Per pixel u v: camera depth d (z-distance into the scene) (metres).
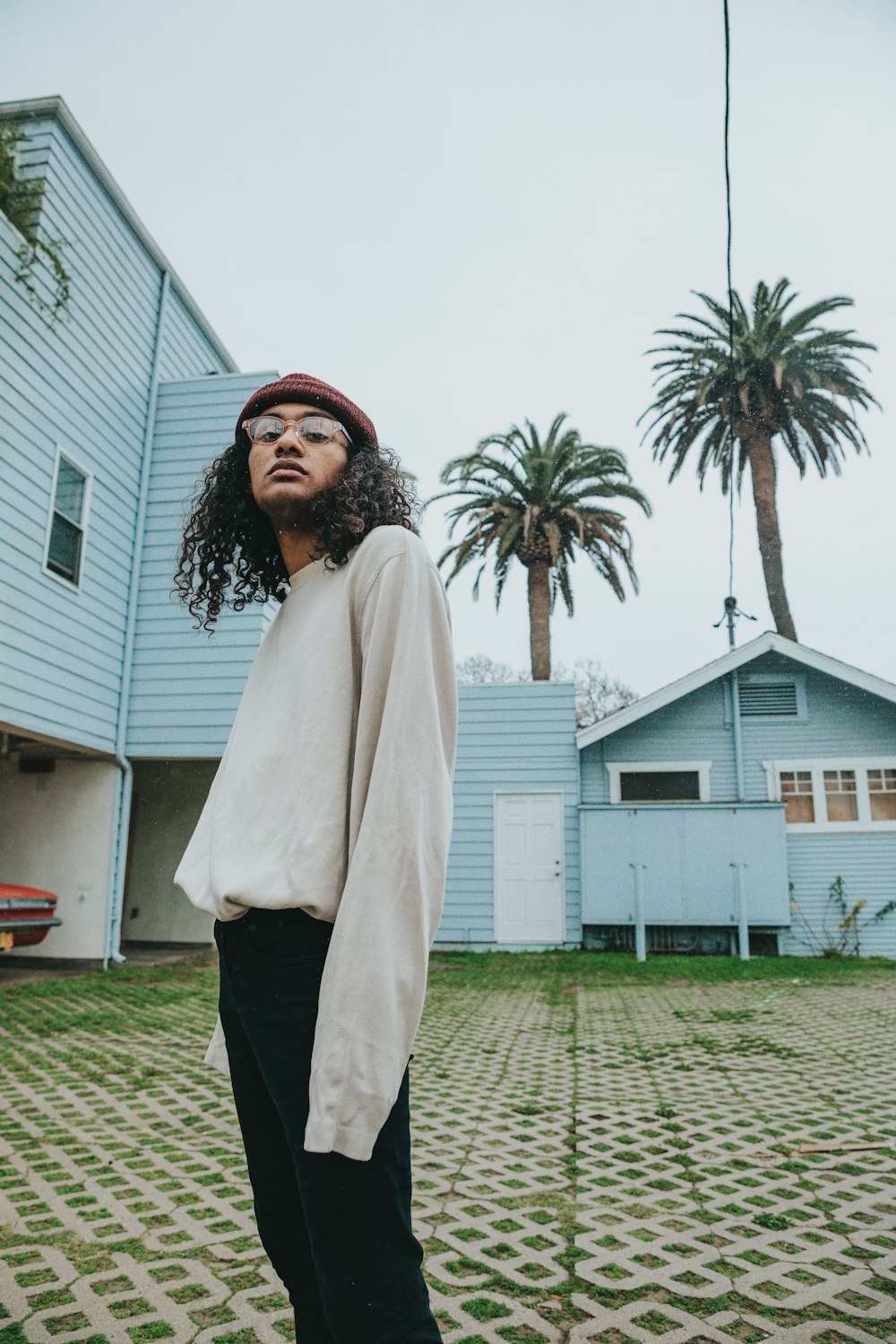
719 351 18.47
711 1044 6.12
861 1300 2.32
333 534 1.23
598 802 14.09
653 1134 3.93
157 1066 5.28
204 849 1.23
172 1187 3.20
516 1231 2.80
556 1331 2.15
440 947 13.50
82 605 9.48
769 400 18.91
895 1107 4.43
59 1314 2.21
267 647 1.33
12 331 8.34
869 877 13.21
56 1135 3.87
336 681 1.13
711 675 13.91
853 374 18.42
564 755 13.95
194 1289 2.36
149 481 10.88
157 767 12.94
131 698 10.46
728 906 12.46
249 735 1.24
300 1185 0.97
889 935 12.92
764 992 9.03
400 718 1.03
